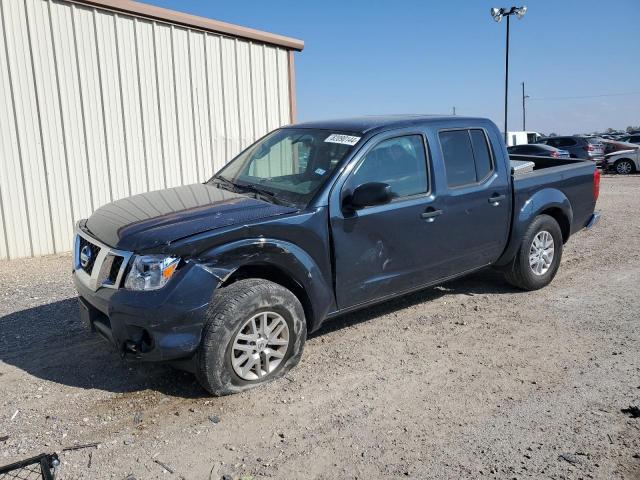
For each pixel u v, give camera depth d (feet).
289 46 36.99
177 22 31.50
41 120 27.63
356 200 14.92
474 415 12.78
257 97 36.09
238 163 18.86
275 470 10.86
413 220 16.79
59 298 21.01
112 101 29.86
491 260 19.90
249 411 12.94
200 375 13.19
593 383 14.23
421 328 17.94
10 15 26.30
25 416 12.76
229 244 13.26
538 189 20.80
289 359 14.46
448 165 17.98
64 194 28.73
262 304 13.57
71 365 15.33
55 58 27.78
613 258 26.63
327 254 15.05
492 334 17.44
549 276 21.79
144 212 14.92
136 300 12.60
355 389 13.97
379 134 16.53
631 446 11.57
